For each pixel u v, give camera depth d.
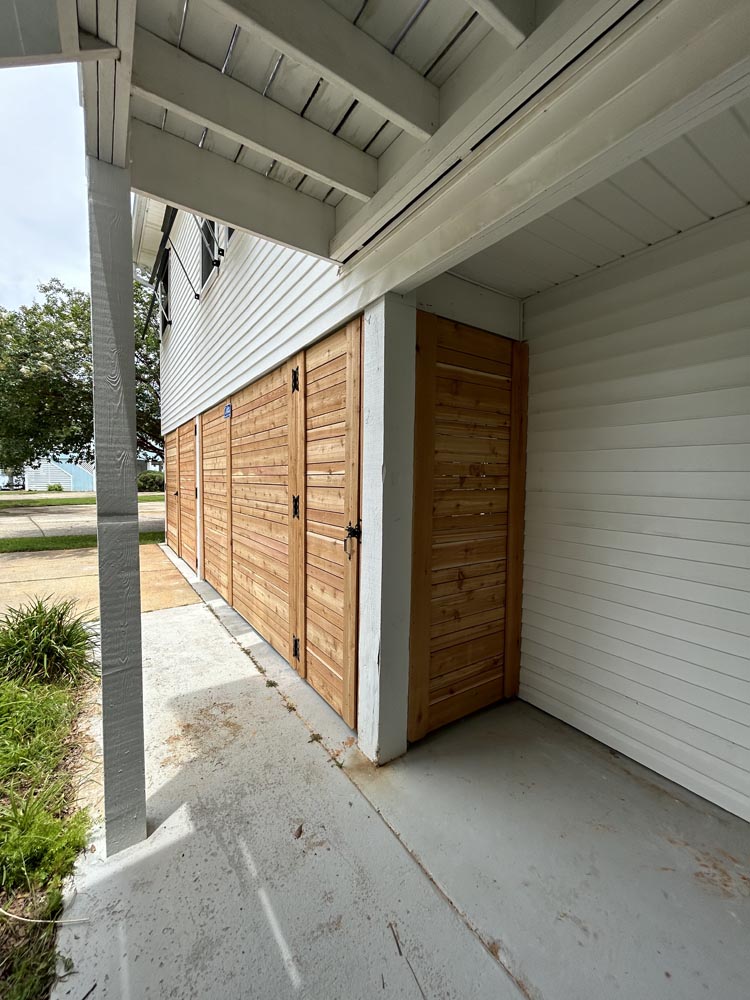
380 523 1.86
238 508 3.99
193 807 1.69
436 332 1.99
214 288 4.48
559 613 2.28
